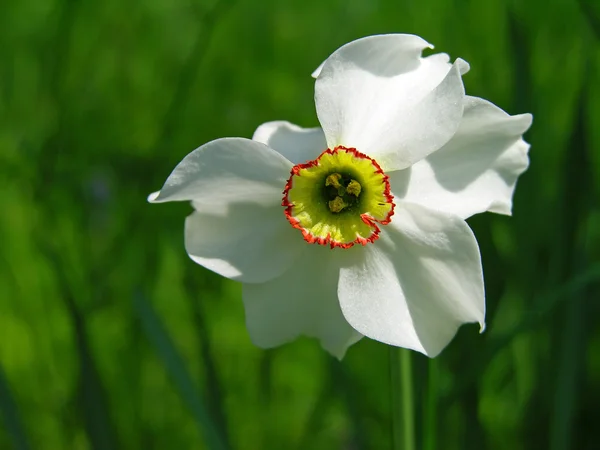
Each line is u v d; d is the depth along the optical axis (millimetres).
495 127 225
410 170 226
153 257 355
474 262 219
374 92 226
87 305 334
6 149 401
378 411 337
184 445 337
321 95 225
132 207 367
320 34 492
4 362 346
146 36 501
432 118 221
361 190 227
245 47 496
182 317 360
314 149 233
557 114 369
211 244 230
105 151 415
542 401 302
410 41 225
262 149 222
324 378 336
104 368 344
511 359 323
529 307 291
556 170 346
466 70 223
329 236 227
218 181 223
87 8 488
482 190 225
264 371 316
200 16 508
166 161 348
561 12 384
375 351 350
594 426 333
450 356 297
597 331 349
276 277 232
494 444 328
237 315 363
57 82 383
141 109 463
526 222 305
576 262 284
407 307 225
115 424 305
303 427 339
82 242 352
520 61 298
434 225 222
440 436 272
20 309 356
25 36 496
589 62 292
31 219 372
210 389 282
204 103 470
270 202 229
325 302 233
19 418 263
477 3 363
